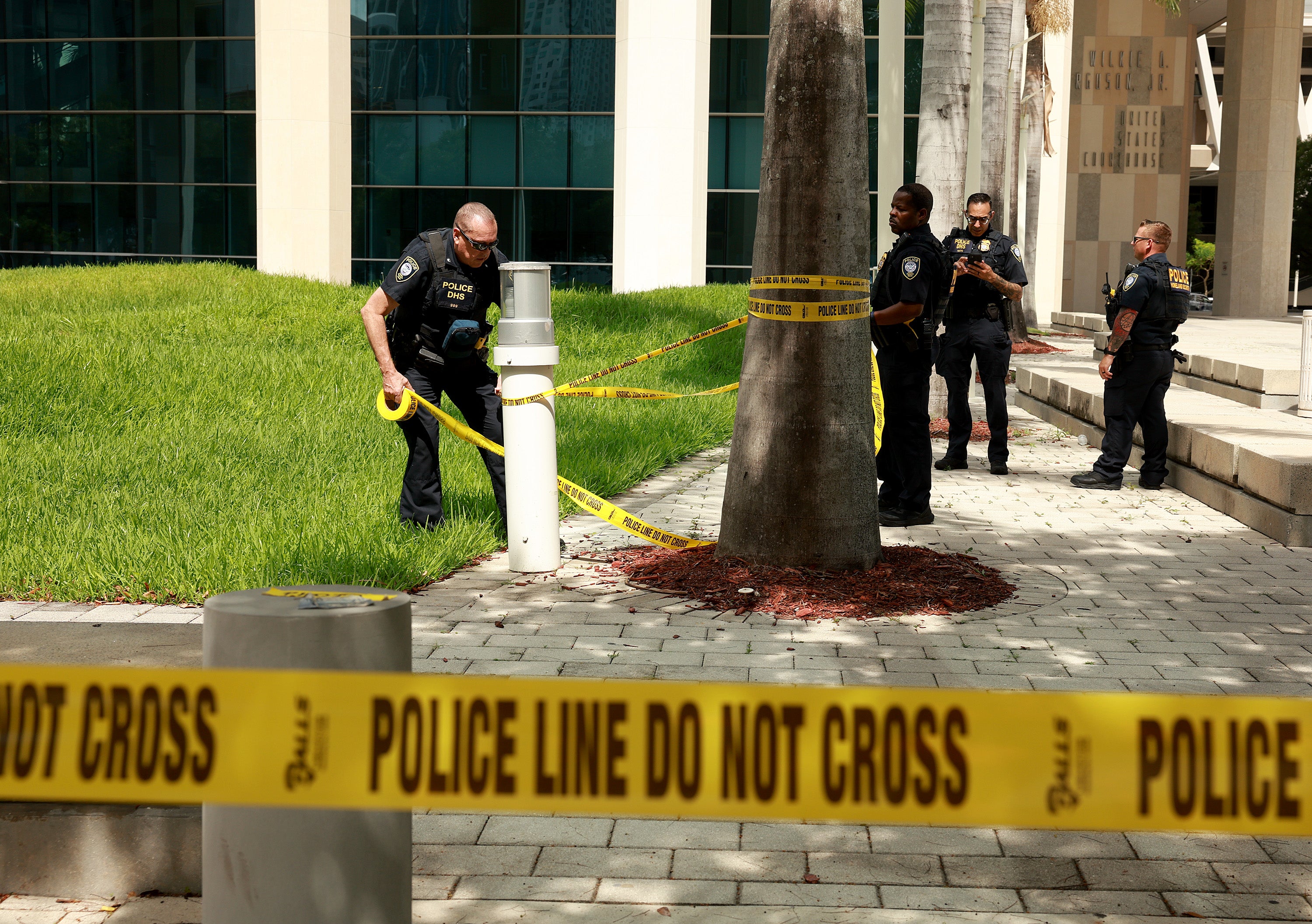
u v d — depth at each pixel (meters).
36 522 7.05
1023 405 15.39
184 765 2.29
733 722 2.28
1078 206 47.03
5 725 2.29
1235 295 41.78
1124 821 2.26
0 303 18.22
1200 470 9.16
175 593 5.91
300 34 27.81
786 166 6.17
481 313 6.96
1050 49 38.16
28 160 34.72
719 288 24.16
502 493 7.12
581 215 32.88
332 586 2.81
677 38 27.17
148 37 33.69
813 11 6.05
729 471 6.62
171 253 34.34
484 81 32.72
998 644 5.36
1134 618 5.82
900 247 7.65
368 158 33.28
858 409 6.39
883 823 3.70
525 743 2.28
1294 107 41.12
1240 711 2.25
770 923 3.09
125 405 11.25
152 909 3.20
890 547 6.97
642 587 6.27
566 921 3.10
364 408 11.56
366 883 2.58
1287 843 3.58
